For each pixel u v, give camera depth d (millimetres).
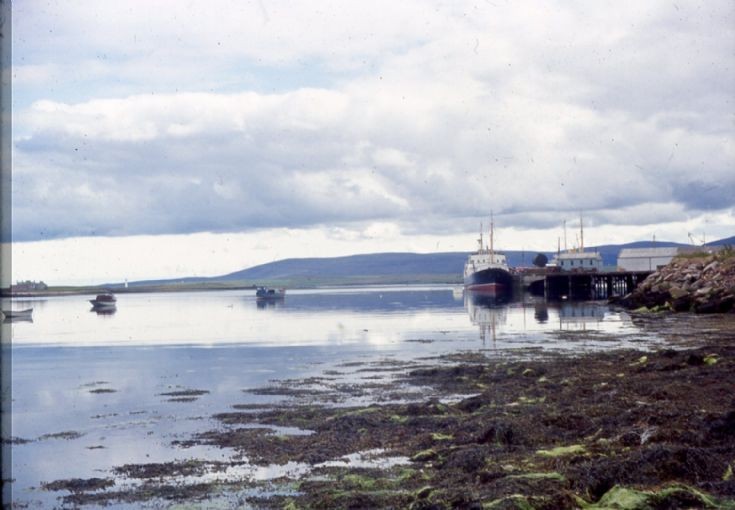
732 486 15961
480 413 26062
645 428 20625
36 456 23609
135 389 37781
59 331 86750
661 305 90062
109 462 22656
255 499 18375
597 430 21828
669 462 16891
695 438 19281
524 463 18781
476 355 48188
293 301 182750
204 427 27547
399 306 128875
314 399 33000
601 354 44438
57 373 45250
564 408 25641
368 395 33531
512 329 69188
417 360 46812
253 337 70500
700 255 110562
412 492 17531
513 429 21984
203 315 122000
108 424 28656
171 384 39281
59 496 19297
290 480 19828
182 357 53781
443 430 23922
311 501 17641
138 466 22000
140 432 27016
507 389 31891
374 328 77188
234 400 33562
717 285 87062
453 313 99875
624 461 17094
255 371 43906
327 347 57781
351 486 18609
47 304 198125
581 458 18391
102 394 36281
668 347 48719
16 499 19125
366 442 23219
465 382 36000
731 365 33406
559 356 45750
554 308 104125
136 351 59375
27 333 83562
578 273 138125
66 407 32656
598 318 80312
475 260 178875
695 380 30297
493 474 17859
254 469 21125
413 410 27141
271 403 32375
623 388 29109
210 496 18797
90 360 53000
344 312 115250
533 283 159875
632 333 60125
